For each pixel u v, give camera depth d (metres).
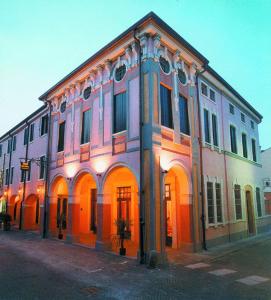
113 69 12.87
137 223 14.02
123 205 14.96
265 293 7.02
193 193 12.47
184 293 7.00
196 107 13.74
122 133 11.73
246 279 8.22
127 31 11.46
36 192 19.42
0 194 27.16
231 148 17.44
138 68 11.38
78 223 14.53
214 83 15.88
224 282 7.92
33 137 21.31
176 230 12.84
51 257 10.99
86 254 11.51
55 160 16.72
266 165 27.14
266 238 17.11
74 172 14.62
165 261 9.90
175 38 11.86
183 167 12.05
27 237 17.08
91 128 13.73
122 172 14.51
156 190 10.13
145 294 6.91
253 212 18.94
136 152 10.84
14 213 24.58
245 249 13.27
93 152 13.33
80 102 14.98
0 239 16.42
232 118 18.03
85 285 7.56
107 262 10.10
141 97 10.87
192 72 13.62
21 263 10.02
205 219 13.03
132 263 9.93
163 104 11.55
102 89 13.34
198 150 13.33
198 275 8.61
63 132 16.58
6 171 26.70
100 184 12.59
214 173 14.61
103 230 12.16
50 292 6.99
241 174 18.03
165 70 11.95
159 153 10.52
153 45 11.21
